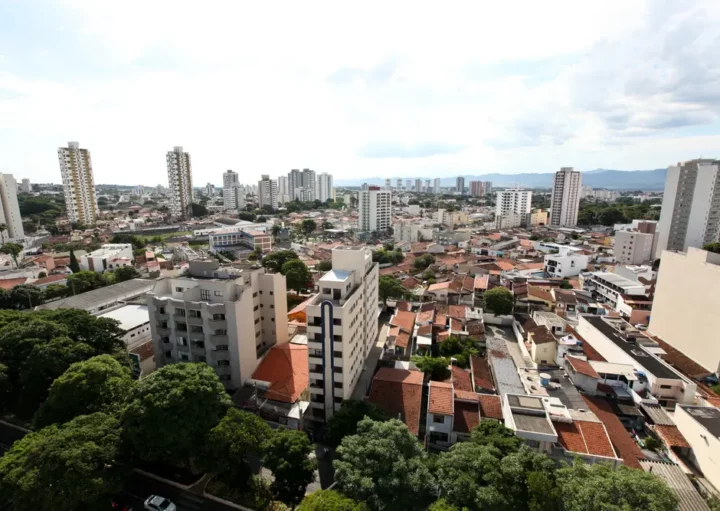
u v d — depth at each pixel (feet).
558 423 144.97
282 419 167.43
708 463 138.21
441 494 113.19
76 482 107.04
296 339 233.14
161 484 134.41
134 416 125.18
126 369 166.61
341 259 200.23
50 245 560.20
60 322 185.47
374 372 204.54
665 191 451.12
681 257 240.73
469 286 326.85
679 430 156.15
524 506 102.22
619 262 443.73
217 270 206.90
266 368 192.54
